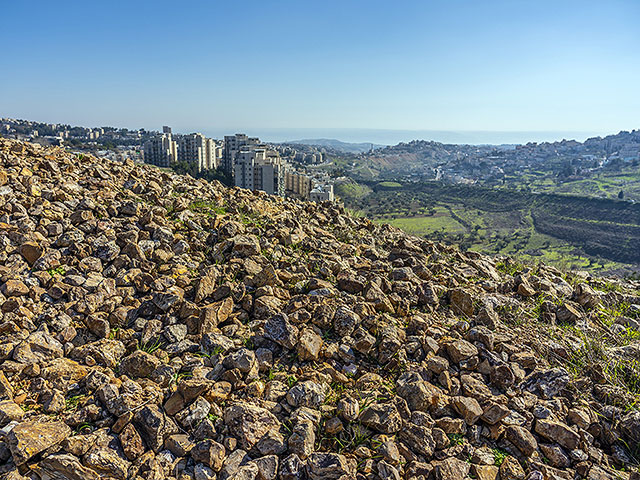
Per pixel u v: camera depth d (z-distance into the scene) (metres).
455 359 4.77
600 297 7.38
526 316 6.25
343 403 3.97
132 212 7.36
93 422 3.58
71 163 9.63
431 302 6.19
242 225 7.60
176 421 3.65
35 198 6.99
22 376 3.89
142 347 4.53
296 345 4.71
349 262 7.22
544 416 4.19
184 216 7.77
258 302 5.30
